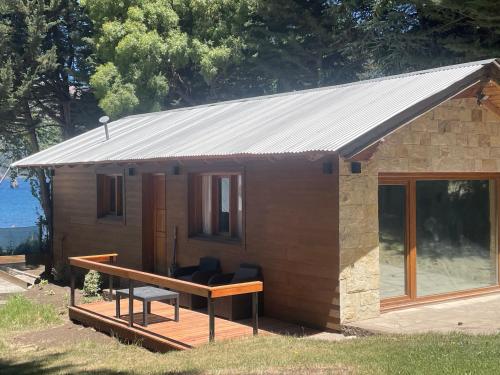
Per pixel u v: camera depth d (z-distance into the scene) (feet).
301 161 35.32
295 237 35.78
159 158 40.96
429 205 38.50
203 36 86.58
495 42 67.41
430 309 36.76
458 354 25.02
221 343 30.48
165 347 31.89
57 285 59.26
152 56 82.43
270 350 28.04
